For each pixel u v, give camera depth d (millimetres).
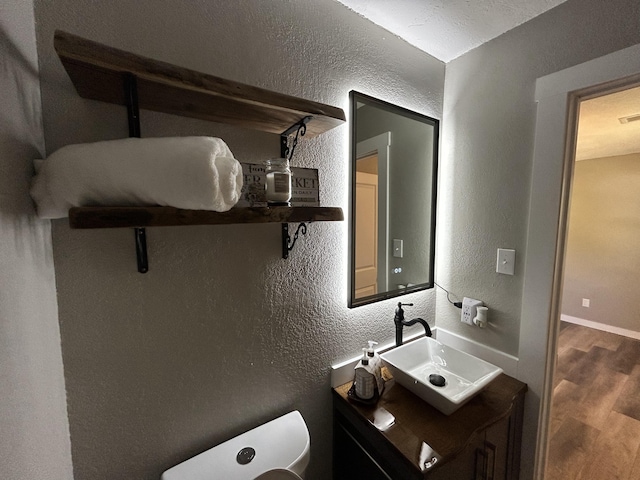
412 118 1233
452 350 1174
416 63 1238
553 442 1723
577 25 930
